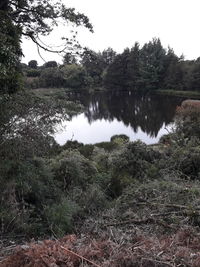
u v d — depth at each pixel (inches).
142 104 2027.6
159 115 1540.4
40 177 265.6
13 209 216.4
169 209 204.5
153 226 181.9
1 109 261.3
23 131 261.9
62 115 314.7
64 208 228.1
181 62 2832.2
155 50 3031.5
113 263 120.0
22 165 250.8
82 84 2484.0
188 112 606.2
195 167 327.9
